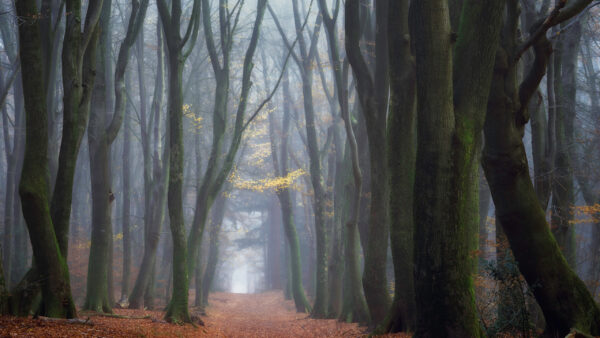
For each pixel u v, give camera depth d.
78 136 12.53
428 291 8.52
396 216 13.59
